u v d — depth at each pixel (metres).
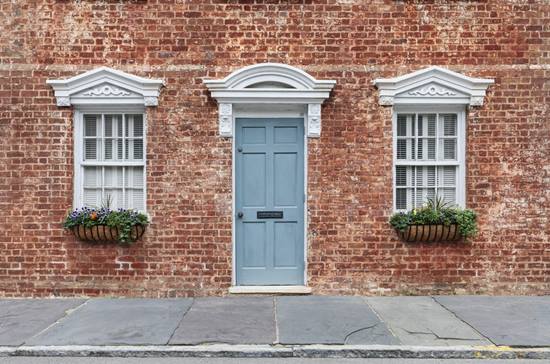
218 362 5.43
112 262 7.68
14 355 5.60
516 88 7.80
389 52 7.79
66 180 7.71
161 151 7.70
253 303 7.29
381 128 7.75
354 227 7.74
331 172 7.73
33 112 7.70
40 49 7.70
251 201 7.92
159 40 7.73
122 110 7.84
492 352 5.60
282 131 7.92
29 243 7.69
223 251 7.71
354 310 6.95
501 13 7.81
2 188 7.70
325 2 7.78
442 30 7.81
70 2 7.71
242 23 7.76
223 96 7.61
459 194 7.91
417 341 5.83
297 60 7.76
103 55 7.73
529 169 7.80
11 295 7.66
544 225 7.80
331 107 7.75
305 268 7.82
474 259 7.77
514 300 7.47
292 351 5.60
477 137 7.79
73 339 5.88
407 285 7.75
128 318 6.62
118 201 7.91
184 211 7.70
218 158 7.73
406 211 7.96
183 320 6.53
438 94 7.74
